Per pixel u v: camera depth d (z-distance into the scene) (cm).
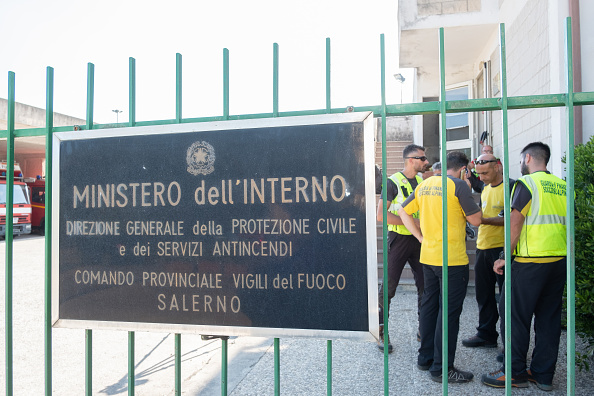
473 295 581
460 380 314
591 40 436
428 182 338
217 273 196
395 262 407
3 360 395
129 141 206
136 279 204
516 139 618
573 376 172
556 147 457
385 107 187
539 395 290
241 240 194
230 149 195
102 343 445
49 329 215
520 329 301
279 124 191
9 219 227
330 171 186
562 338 400
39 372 366
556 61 462
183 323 199
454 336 315
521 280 298
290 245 189
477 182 577
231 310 194
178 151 201
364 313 183
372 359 367
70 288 211
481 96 888
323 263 186
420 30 740
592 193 296
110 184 207
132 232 205
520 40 596
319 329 186
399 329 443
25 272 877
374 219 182
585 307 289
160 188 202
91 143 210
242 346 419
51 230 215
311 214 188
